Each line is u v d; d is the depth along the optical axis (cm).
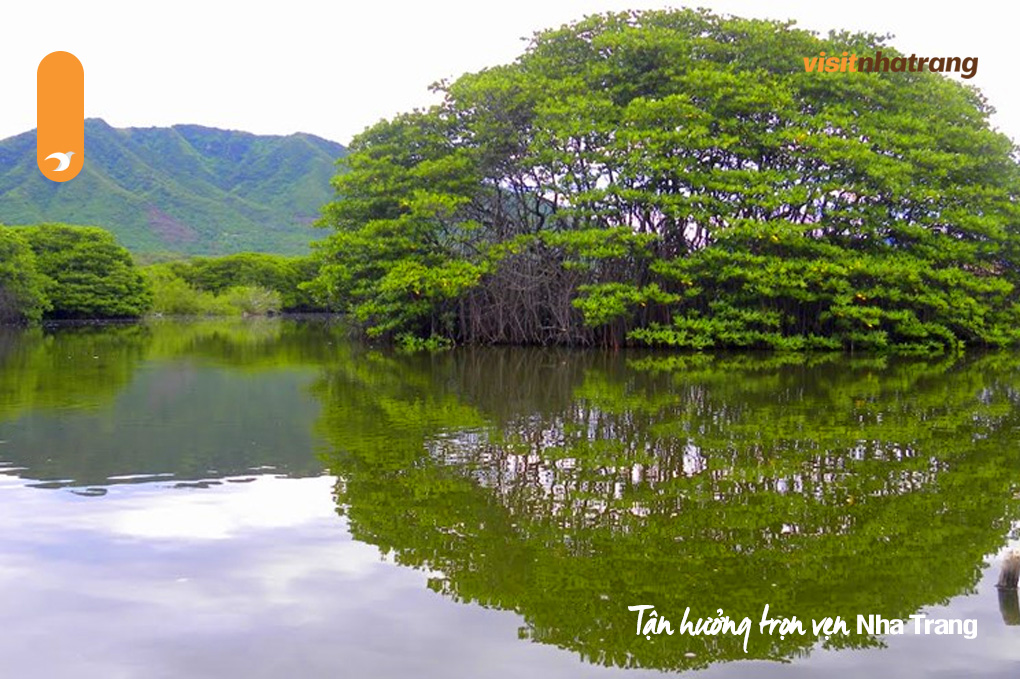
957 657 579
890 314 3094
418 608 650
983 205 3425
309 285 4109
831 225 3244
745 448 1234
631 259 3303
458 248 3666
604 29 3562
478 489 1000
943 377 2225
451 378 2230
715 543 805
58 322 6800
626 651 584
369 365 2647
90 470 1092
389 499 953
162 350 3378
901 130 3372
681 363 2664
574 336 3409
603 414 1551
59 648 580
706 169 3319
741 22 3484
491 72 3603
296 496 966
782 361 2750
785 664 572
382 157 3669
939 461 1148
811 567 744
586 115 3250
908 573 729
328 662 563
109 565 736
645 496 970
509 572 729
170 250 17362
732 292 3278
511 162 3584
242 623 621
